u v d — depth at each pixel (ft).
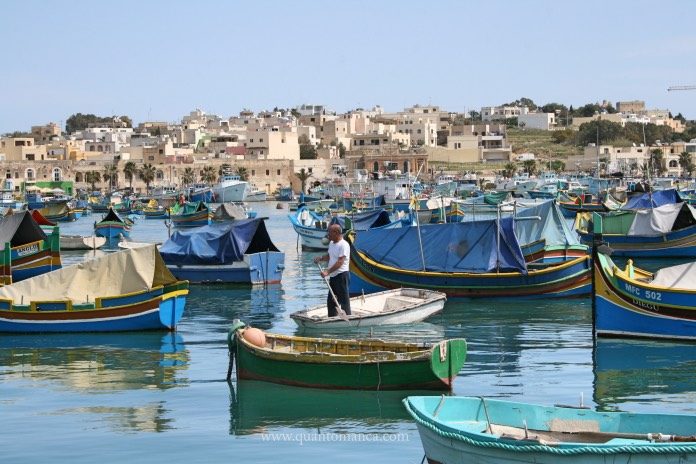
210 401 90.84
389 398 90.33
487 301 155.12
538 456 59.11
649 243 229.25
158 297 128.47
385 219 245.86
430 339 122.11
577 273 155.63
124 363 109.29
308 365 93.50
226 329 132.77
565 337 123.65
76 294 129.90
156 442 78.28
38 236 194.39
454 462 63.16
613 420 66.39
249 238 190.19
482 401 68.80
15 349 118.62
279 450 75.66
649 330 118.01
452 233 160.56
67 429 82.38
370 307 138.31
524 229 189.16
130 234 362.94
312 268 226.79
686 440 60.64
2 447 77.30
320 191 593.83
